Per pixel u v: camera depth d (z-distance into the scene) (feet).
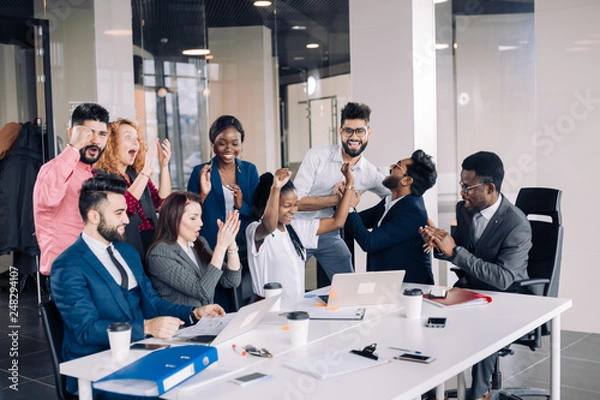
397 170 14.52
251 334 8.33
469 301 9.76
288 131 15.78
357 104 15.23
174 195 10.23
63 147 14.69
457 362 7.05
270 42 15.81
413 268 13.98
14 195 16.28
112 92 14.99
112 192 8.79
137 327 8.04
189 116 15.90
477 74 16.43
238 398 6.07
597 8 15.40
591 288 15.99
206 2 15.78
